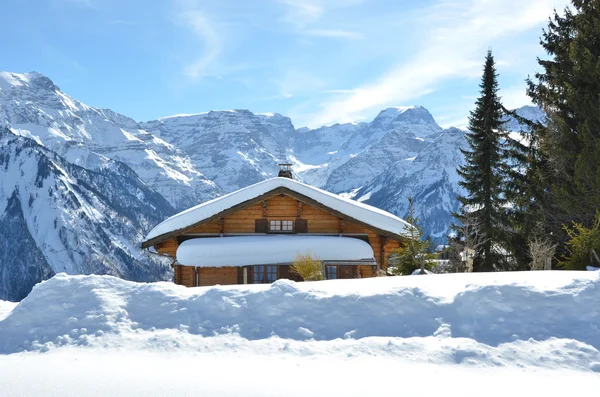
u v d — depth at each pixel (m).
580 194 23.81
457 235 32.41
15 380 8.02
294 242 24.00
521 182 30.95
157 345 9.59
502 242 31.55
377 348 9.01
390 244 25.72
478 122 33.34
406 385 7.55
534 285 10.09
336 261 23.78
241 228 25.66
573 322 9.30
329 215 25.75
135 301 10.96
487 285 10.01
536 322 9.33
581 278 10.20
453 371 8.14
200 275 24.66
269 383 7.69
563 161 25.70
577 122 26.34
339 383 7.66
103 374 8.22
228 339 9.70
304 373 8.12
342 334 9.66
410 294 10.25
